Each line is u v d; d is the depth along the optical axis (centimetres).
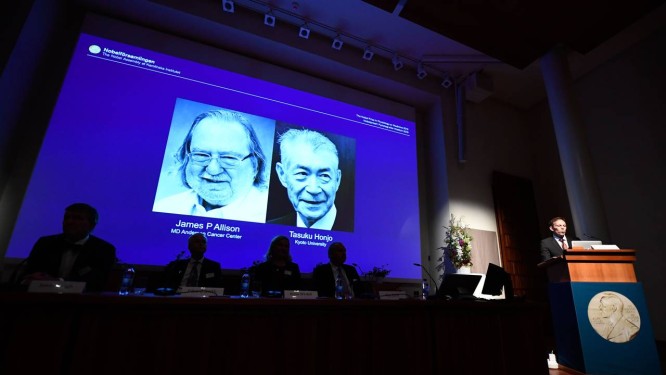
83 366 131
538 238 621
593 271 263
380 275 465
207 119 436
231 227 408
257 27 482
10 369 123
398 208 529
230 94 461
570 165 462
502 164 641
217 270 306
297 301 165
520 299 239
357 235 486
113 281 319
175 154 406
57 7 402
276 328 165
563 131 475
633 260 265
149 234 372
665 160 473
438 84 617
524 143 685
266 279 287
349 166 512
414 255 519
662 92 487
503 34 473
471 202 579
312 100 516
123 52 417
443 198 568
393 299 211
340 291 252
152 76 423
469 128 627
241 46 493
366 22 506
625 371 235
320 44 524
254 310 163
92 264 226
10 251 324
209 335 152
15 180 356
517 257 584
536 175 672
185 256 377
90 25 412
